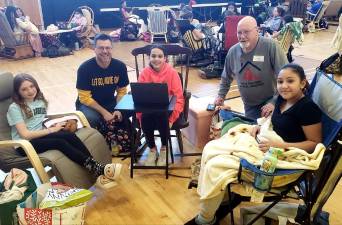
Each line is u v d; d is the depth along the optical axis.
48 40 7.05
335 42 5.04
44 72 5.66
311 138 1.71
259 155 1.71
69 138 2.21
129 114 2.46
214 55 5.44
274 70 2.51
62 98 4.31
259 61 2.52
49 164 2.05
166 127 2.43
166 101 2.32
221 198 1.76
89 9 7.90
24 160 2.10
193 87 4.64
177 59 5.36
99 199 2.29
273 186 1.59
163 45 2.71
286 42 5.14
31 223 1.75
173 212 2.14
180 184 2.45
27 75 2.26
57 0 9.11
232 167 1.67
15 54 6.70
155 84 2.23
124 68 2.87
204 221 1.88
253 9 8.32
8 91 2.28
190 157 2.82
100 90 2.84
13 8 6.66
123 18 8.80
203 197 1.72
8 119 2.19
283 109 1.87
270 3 9.46
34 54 6.92
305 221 1.64
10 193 1.84
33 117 2.30
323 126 1.73
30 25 6.75
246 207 2.01
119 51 7.12
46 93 4.51
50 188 1.89
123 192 2.37
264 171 1.52
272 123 1.89
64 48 7.04
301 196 1.64
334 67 4.64
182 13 7.82
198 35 5.48
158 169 2.65
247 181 1.65
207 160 1.82
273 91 2.61
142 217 2.10
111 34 8.60
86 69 2.75
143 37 8.41
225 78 2.86
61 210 1.74
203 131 2.87
